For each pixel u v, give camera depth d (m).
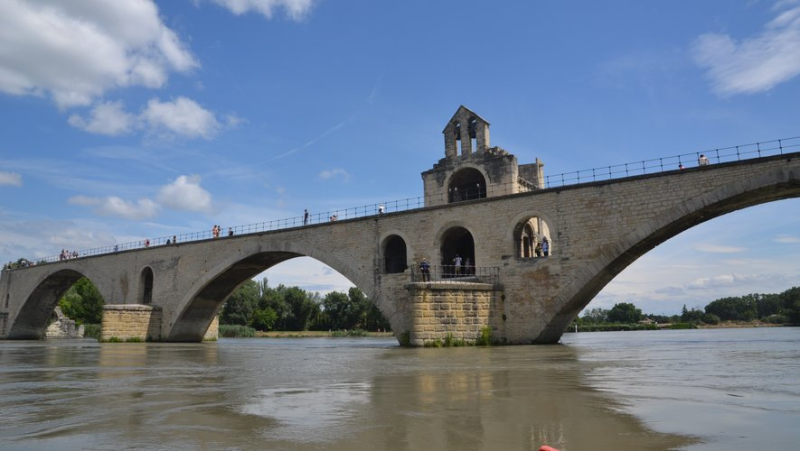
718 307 161.88
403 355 25.75
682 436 8.01
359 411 10.20
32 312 77.19
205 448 7.61
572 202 33.12
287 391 13.12
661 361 20.72
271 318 116.88
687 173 29.48
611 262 31.36
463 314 33.16
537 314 33.59
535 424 8.90
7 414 10.34
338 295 119.75
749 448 7.30
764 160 27.36
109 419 9.76
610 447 7.43
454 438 8.02
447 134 45.12
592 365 19.14
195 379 16.39
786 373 16.05
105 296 63.34
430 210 39.53
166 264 57.62
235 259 51.41
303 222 47.59
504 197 36.00
